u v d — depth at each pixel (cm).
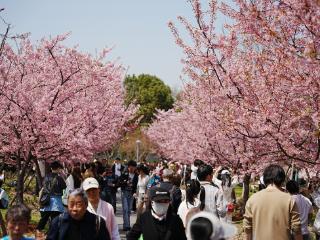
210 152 1616
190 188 702
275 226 579
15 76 1322
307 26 788
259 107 955
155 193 507
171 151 3694
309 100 918
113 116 1834
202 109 1430
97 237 491
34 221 1367
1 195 1019
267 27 838
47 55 1381
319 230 780
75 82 1391
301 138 977
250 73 988
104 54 1648
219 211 721
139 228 519
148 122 6619
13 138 1215
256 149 1071
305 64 799
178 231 507
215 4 1031
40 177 1371
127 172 1398
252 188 2383
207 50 1056
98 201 608
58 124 1276
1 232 1089
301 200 788
